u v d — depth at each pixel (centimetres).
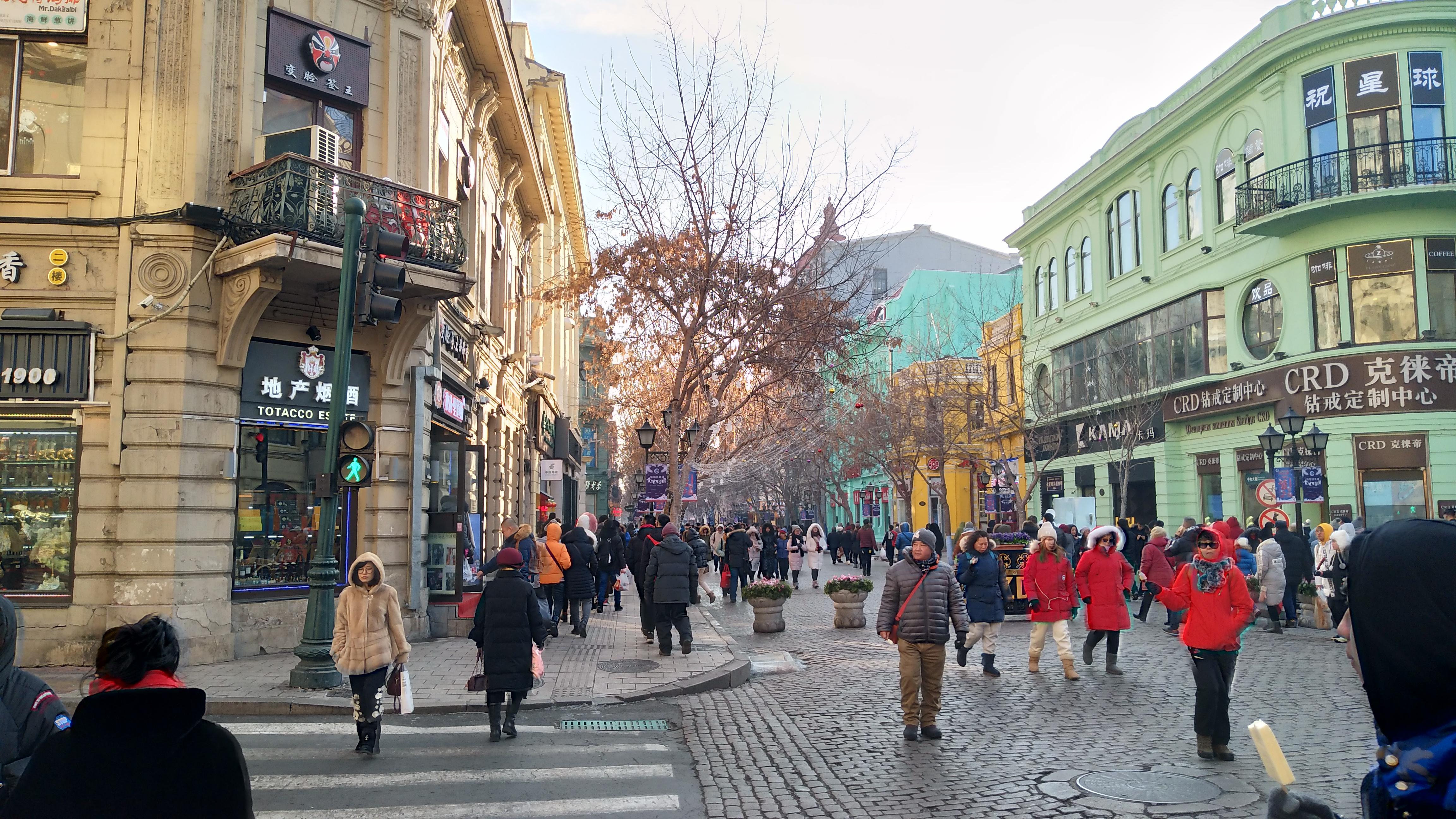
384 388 1397
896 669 1203
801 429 2688
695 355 1852
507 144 2270
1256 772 679
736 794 644
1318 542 1667
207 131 1223
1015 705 952
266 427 1283
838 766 720
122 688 277
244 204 1203
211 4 1239
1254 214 2461
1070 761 719
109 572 1157
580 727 865
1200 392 2777
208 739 240
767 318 1733
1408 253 2258
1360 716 869
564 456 3666
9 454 1173
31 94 1233
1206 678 714
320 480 1010
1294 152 2430
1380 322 2286
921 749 771
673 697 1025
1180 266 2919
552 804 612
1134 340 3177
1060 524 2181
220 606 1189
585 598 1497
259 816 577
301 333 1317
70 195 1202
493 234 2198
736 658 1245
